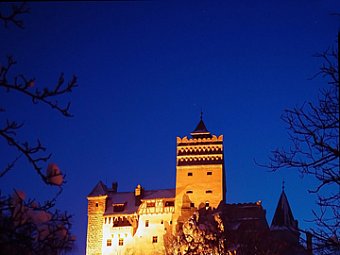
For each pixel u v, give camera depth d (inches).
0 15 421.7
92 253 4471.0
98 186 4662.9
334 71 598.2
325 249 741.9
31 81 457.7
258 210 4288.9
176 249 4062.5
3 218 481.1
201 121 4724.4
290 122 649.6
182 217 4352.9
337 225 725.9
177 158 4530.0
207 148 4522.6
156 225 4407.0
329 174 648.4
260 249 3848.4
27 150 465.7
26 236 480.4
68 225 503.5
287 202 4372.5
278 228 4005.9
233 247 3937.0
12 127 467.8
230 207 4367.6
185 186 4448.8
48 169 470.6
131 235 4429.1
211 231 4030.5
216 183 4421.8
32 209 492.1
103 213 4534.9
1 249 480.1
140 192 4591.5
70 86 466.3
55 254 496.1
